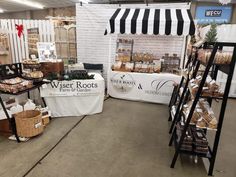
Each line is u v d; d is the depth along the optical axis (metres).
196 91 2.29
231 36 5.19
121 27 4.34
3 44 5.71
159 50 5.22
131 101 4.92
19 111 3.07
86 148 2.82
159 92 4.74
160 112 4.27
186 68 3.46
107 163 2.52
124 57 5.16
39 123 3.02
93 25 5.55
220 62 2.06
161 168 2.46
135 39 5.27
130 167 2.46
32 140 2.97
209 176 2.36
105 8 5.36
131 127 3.53
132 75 4.79
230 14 10.00
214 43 2.19
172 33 4.14
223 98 2.14
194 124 2.44
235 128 3.65
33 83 3.23
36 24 5.82
